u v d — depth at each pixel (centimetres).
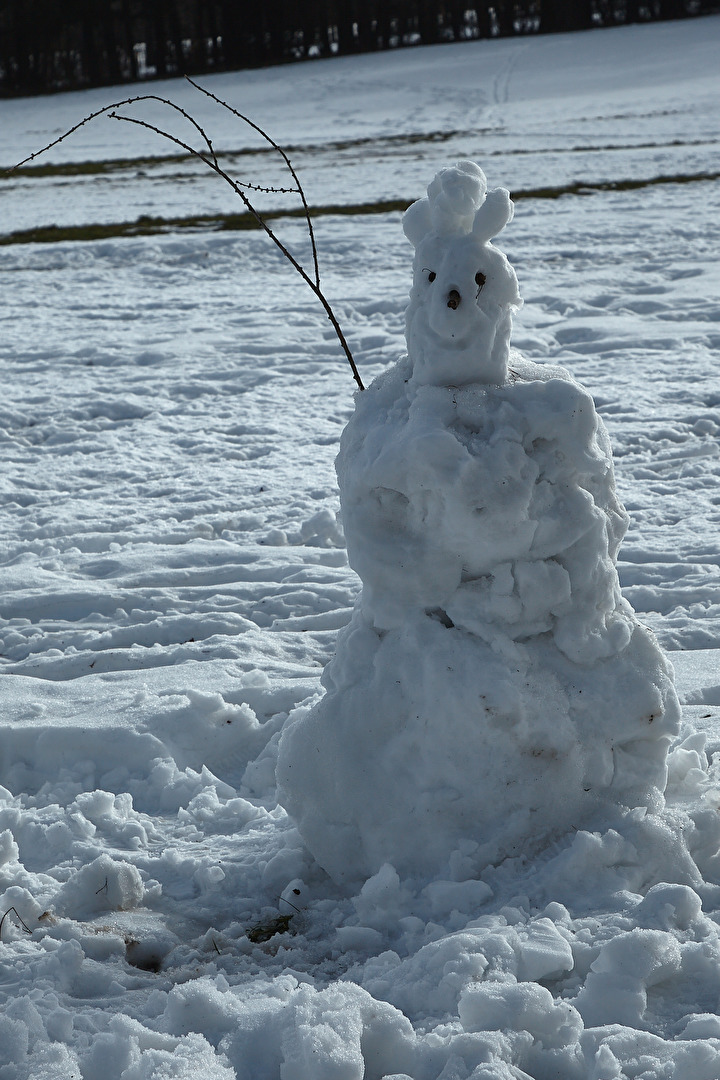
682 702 531
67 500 916
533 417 376
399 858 392
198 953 373
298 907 396
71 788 495
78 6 8381
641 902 350
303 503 882
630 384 1160
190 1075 286
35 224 2595
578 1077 293
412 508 386
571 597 385
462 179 382
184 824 463
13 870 418
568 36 7894
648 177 2730
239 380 1284
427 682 382
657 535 769
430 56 7700
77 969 354
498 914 354
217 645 629
